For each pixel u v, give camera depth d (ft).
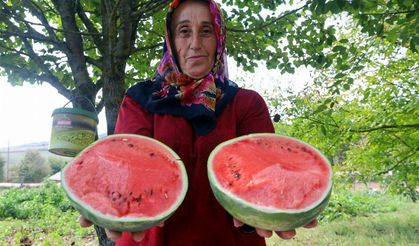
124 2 10.82
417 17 10.25
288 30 15.03
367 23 11.28
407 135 19.57
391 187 24.29
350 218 37.58
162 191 4.99
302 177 4.87
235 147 5.46
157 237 5.65
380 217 37.40
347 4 9.79
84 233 29.37
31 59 13.65
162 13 15.06
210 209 5.67
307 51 14.92
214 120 5.99
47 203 48.14
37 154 144.56
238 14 14.96
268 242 24.47
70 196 4.77
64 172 4.97
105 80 11.58
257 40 15.53
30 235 29.01
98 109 13.28
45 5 15.99
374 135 19.86
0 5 12.01
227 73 6.92
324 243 24.14
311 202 4.57
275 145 5.50
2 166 155.84
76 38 12.32
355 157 22.80
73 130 9.98
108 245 11.43
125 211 4.73
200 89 6.05
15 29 12.16
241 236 5.82
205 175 5.74
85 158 5.13
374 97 19.56
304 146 5.49
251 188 4.83
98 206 4.71
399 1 10.68
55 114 10.09
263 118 6.27
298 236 26.45
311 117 17.33
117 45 11.31
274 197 4.68
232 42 15.26
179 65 6.36
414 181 22.79
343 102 19.99
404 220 33.65
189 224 5.66
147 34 16.15
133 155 5.28
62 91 12.53
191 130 5.96
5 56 12.50
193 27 6.15
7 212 43.39
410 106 16.60
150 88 6.42
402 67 19.35
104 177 4.99
